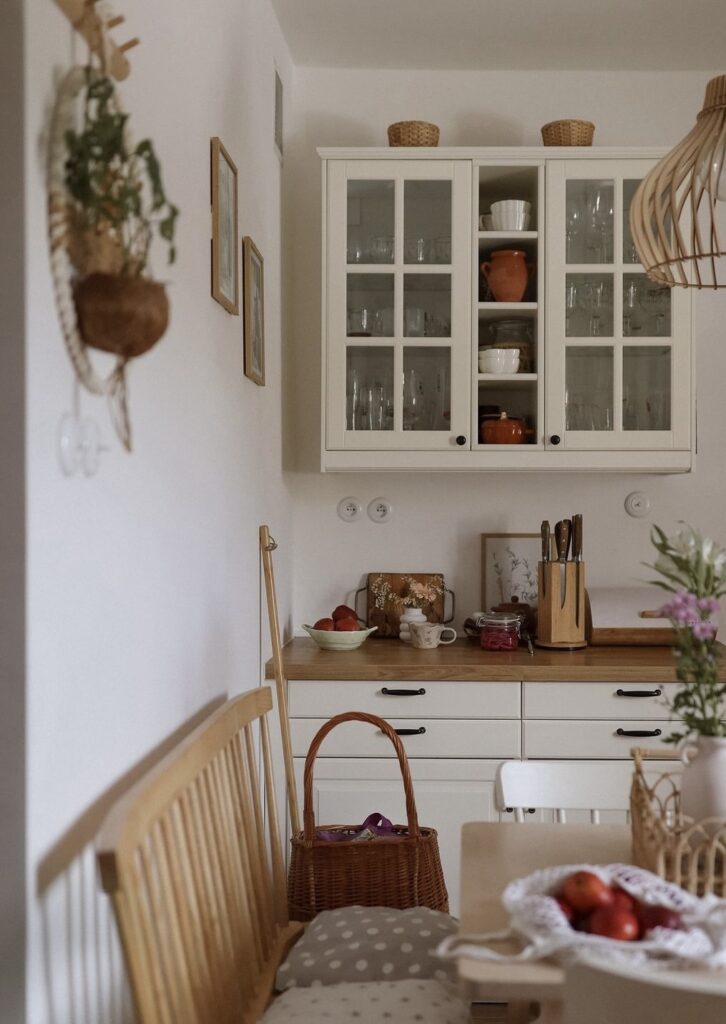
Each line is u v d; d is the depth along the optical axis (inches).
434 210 135.3
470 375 134.4
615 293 134.0
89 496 59.9
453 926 85.2
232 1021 71.6
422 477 149.3
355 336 135.0
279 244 136.9
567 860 73.0
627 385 134.7
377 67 148.1
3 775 50.9
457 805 123.4
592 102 148.4
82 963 58.5
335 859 96.7
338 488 149.6
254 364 112.7
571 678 122.9
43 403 52.7
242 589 108.6
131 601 68.4
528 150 133.5
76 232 56.6
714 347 147.1
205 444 90.5
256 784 89.5
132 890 52.5
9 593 50.8
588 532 148.6
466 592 149.3
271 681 124.0
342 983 77.3
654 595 139.4
